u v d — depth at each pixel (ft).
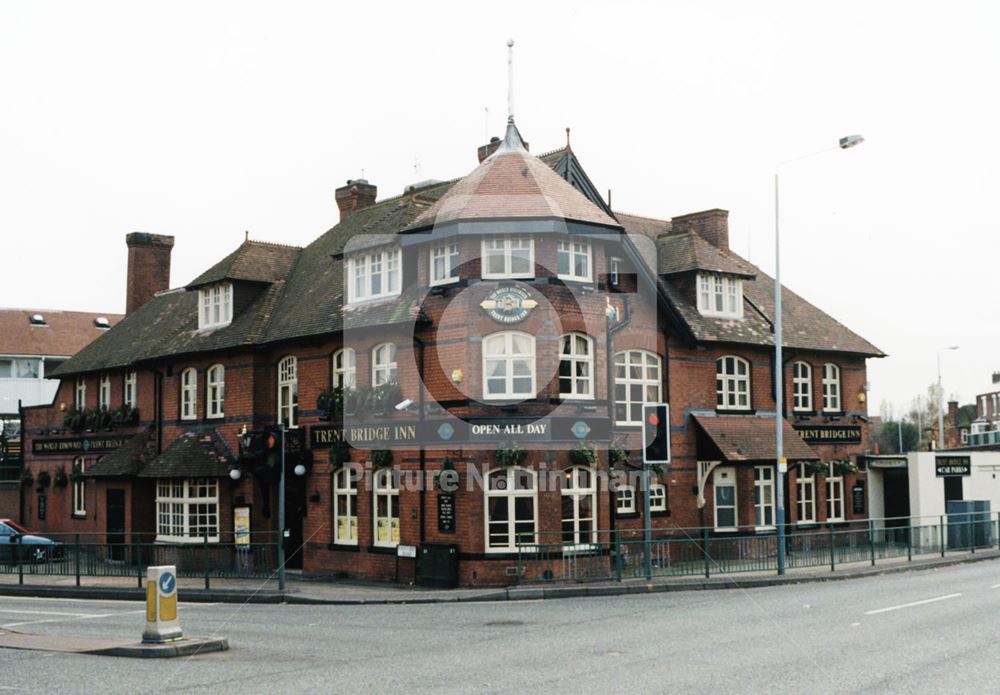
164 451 105.19
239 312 106.01
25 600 80.02
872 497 123.54
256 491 97.60
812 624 54.80
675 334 99.76
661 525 96.22
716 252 107.76
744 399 106.52
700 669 41.55
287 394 99.35
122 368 120.47
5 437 149.48
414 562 83.25
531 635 53.16
